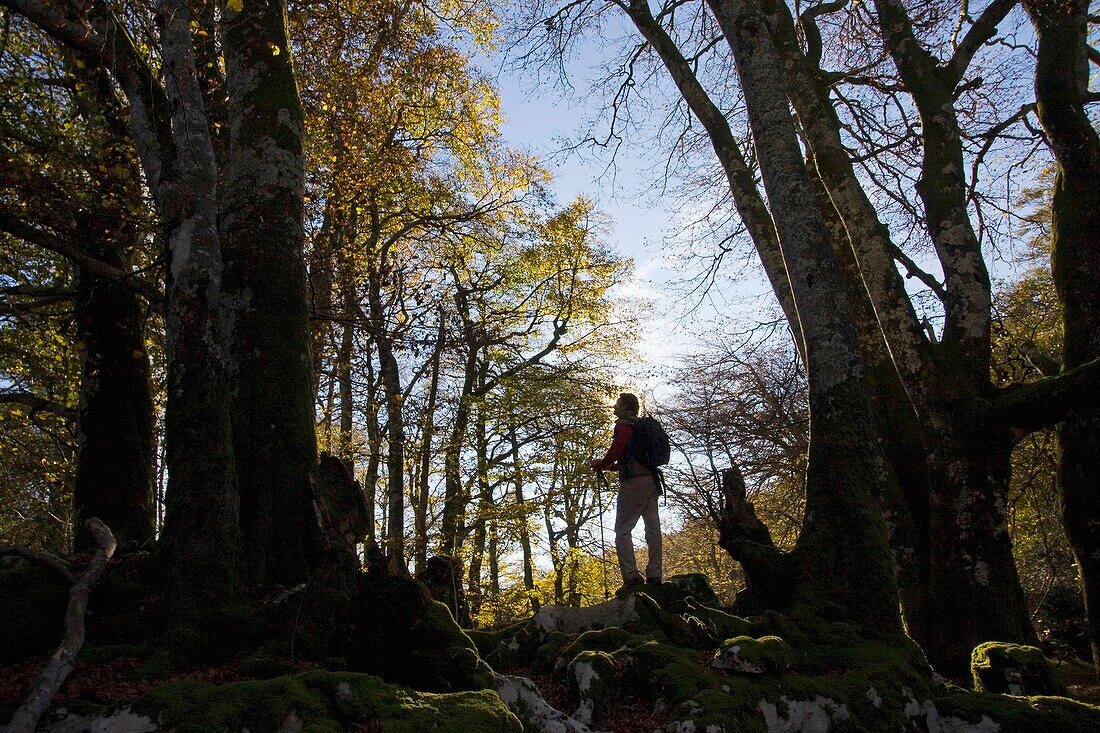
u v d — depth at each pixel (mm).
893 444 9891
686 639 5590
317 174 13492
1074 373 7914
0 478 18234
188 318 5059
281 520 5145
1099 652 8617
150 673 4047
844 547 6402
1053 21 10086
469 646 4500
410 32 15359
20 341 14219
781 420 19453
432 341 11906
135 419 9031
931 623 8328
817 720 4906
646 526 6953
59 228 8680
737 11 8172
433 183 17625
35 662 4301
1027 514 22172
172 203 5332
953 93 10664
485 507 17953
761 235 9742
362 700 3584
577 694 4934
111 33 6027
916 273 13188
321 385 16656
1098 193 9703
